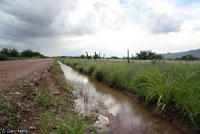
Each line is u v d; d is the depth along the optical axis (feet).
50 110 10.69
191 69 14.94
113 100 15.64
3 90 12.30
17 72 25.21
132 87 17.57
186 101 9.12
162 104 11.43
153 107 12.54
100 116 11.21
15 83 15.30
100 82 26.76
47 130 7.69
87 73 39.17
